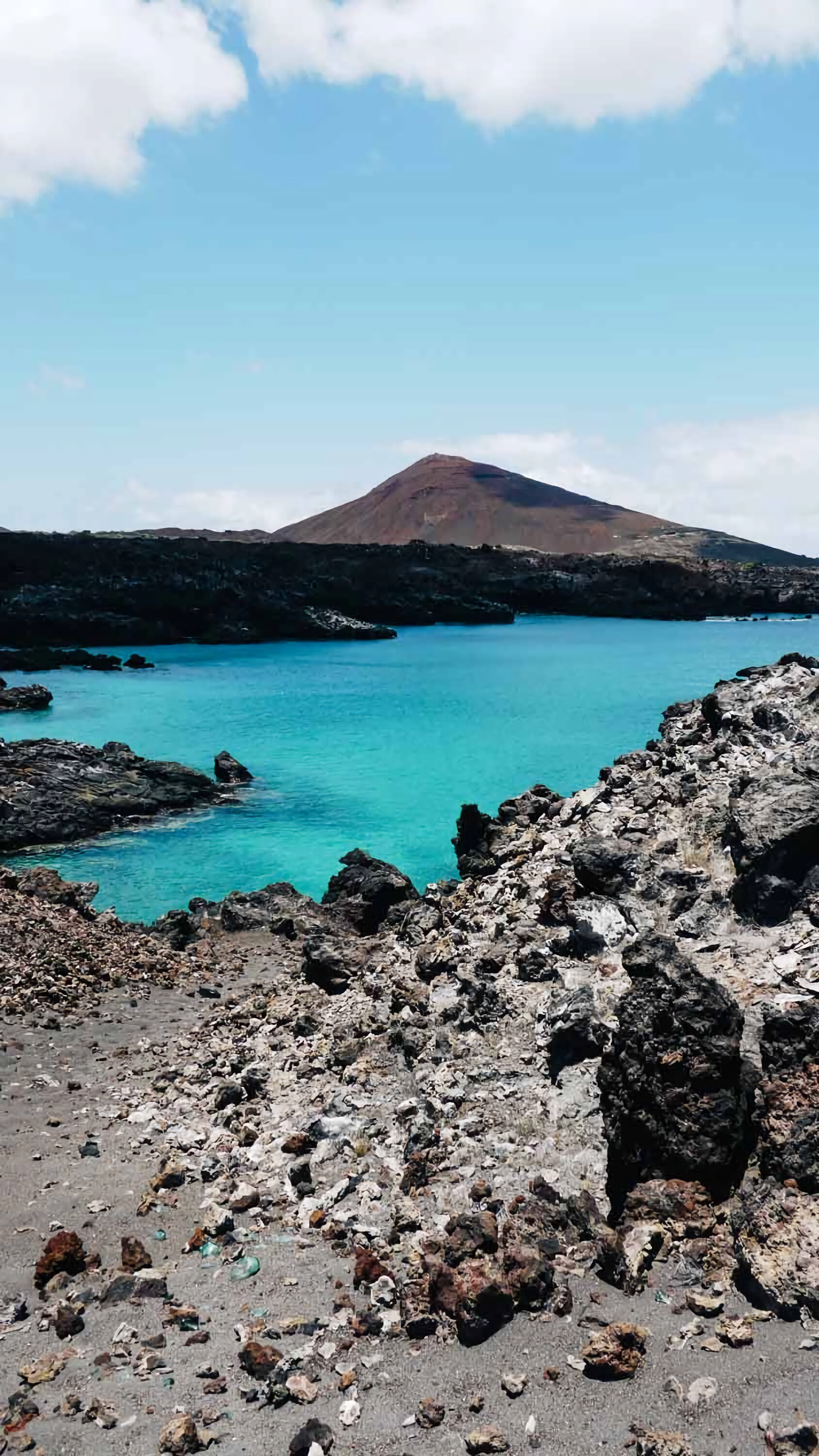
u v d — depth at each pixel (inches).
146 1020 786.2
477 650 4923.7
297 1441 270.1
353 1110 509.4
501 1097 472.4
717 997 413.4
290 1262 378.9
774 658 4436.5
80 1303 354.9
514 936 631.8
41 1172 490.6
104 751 1999.3
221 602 5556.1
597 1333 307.3
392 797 1911.9
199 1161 487.8
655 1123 397.4
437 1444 268.8
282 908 1146.0
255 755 2349.9
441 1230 379.2
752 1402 273.4
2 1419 290.5
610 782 847.7
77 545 5969.5
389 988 672.4
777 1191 351.6
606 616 7332.7
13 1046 697.0
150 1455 269.7
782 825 571.5
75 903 1091.3
